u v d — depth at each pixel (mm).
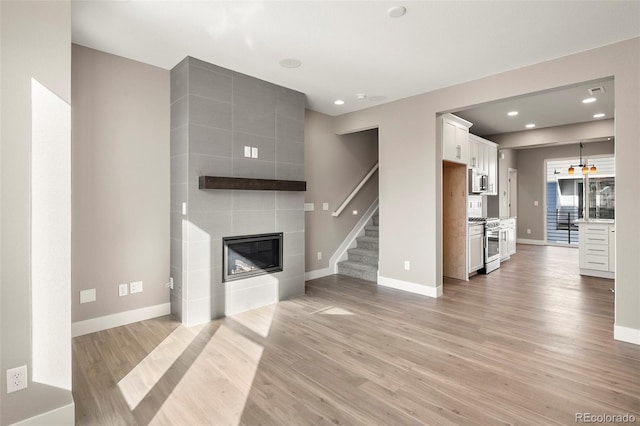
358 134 6227
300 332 3246
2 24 1766
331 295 4488
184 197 3455
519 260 7137
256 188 3809
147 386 2309
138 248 3500
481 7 2521
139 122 3486
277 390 2258
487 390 2256
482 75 3859
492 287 4914
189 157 3412
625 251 3029
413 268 4621
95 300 3242
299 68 3684
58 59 1932
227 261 3719
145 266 3553
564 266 6465
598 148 8586
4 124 1772
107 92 3281
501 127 6926
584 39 3016
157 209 3627
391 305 4066
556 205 10375
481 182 6453
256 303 3988
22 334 1813
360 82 4094
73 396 2197
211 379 2396
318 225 5535
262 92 4023
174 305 3641
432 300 4266
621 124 3041
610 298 4344
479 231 5746
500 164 8844
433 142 4375
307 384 2332
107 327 3312
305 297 4402
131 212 3447
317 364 2613
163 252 3678
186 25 2781
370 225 6422
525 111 5715
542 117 6102
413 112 4570
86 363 2625
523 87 3613
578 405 2086
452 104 4176
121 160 3375
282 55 3355
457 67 3639
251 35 2957
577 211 10125
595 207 8867
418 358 2713
